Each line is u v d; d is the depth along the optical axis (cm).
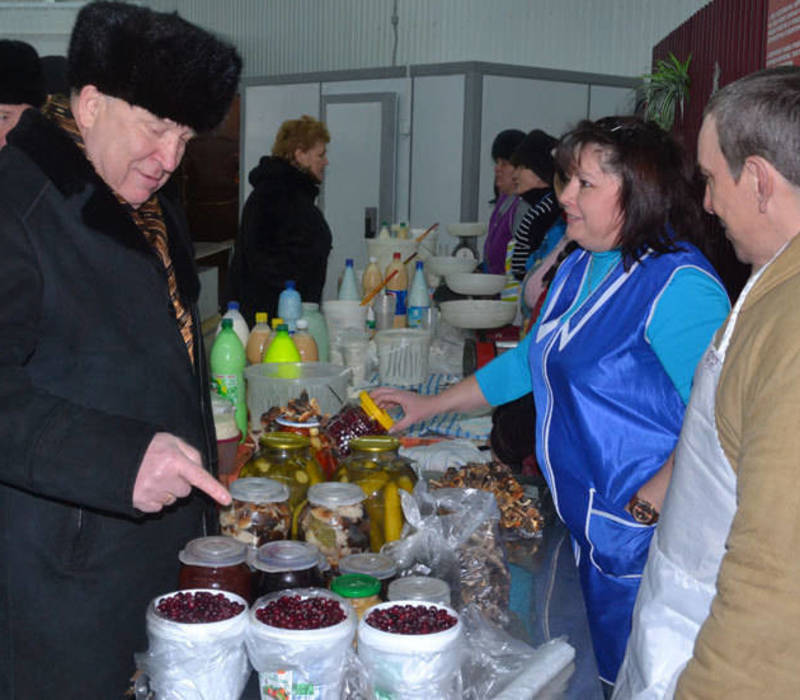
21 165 115
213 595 110
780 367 89
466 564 131
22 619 117
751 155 107
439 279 441
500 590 133
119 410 119
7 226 110
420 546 128
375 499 136
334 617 105
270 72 906
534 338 184
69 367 116
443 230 665
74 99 121
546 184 412
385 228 445
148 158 121
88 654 119
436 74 653
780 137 104
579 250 183
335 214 707
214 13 924
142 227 132
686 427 111
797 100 104
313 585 116
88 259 116
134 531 121
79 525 117
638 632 119
